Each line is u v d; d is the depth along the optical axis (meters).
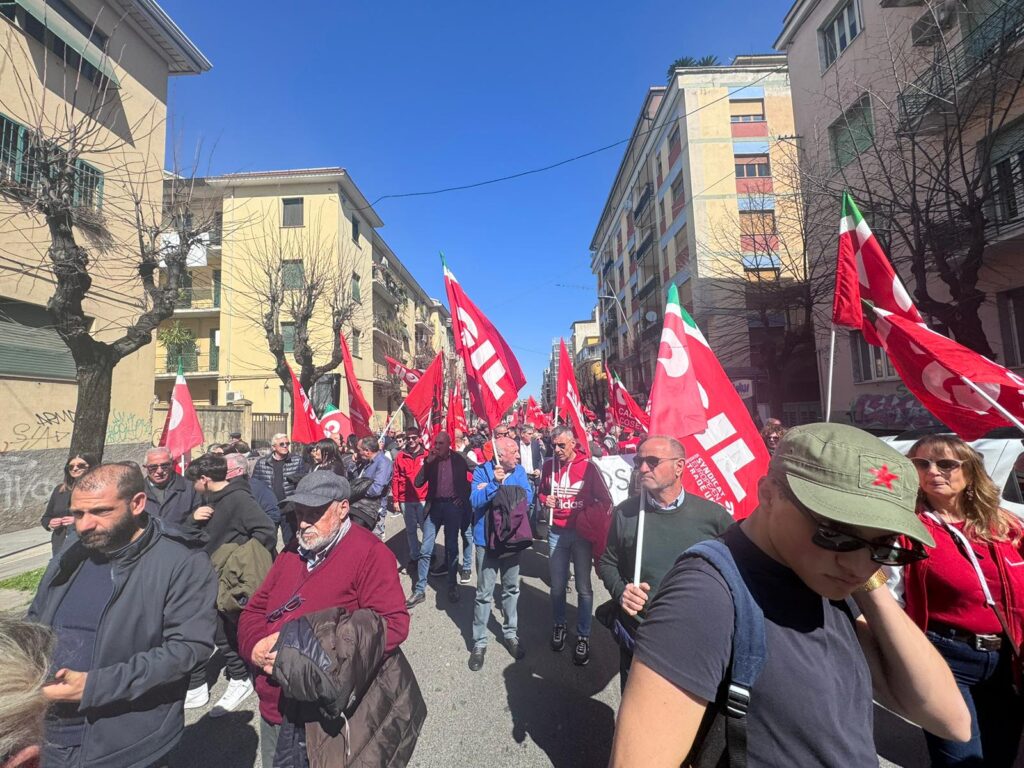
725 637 1.06
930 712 1.17
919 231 8.47
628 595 2.31
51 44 10.24
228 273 24.02
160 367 24.88
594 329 84.88
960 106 8.27
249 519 3.63
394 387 31.66
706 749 1.07
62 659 1.84
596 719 3.29
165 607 2.00
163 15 12.46
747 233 18.92
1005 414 2.62
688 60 27.61
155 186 12.77
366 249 28.83
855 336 12.93
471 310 5.79
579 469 4.17
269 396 23.77
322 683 1.72
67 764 1.78
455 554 5.54
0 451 9.49
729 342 21.34
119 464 2.02
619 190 41.75
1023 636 2.06
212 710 3.41
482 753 2.95
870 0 12.08
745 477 3.28
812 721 1.04
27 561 7.45
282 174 24.31
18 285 9.75
